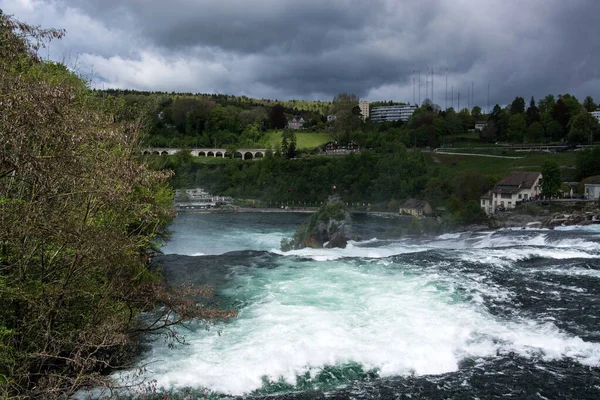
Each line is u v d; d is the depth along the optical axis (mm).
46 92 13234
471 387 18734
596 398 17859
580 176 108312
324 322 25562
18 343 15727
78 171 14406
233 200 140750
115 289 17547
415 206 109688
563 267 37094
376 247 58594
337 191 139000
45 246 15852
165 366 20406
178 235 81438
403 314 26656
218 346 22500
